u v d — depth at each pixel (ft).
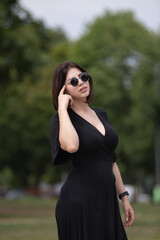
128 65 105.40
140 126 102.73
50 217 44.09
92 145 10.71
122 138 106.83
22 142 116.98
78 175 10.76
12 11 60.95
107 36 106.22
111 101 102.99
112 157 11.25
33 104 115.96
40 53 64.49
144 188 172.76
